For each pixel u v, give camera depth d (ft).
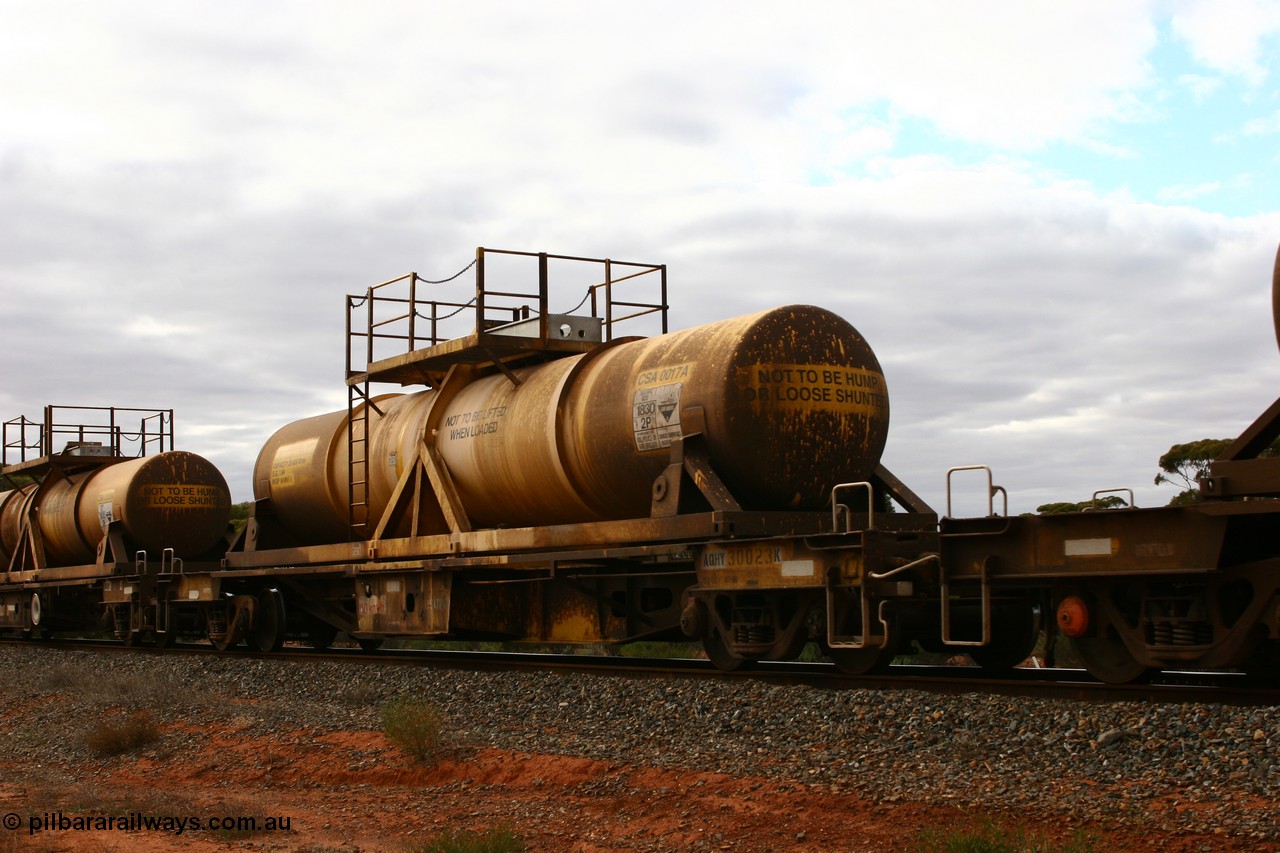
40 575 94.79
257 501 72.08
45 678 60.75
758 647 42.37
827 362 44.75
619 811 28.86
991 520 36.17
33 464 98.68
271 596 69.62
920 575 38.73
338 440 66.69
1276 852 21.43
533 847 26.53
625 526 45.75
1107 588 34.83
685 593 44.60
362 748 38.27
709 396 43.32
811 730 33.94
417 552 56.59
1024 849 22.29
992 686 36.06
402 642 90.99
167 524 85.66
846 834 24.98
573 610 52.47
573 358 52.21
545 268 55.11
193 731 43.93
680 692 40.01
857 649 40.57
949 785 27.20
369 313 63.05
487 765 34.27
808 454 44.09
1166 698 32.81
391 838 28.27
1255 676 36.19
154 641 88.43
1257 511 29.86
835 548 38.52
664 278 56.75
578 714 40.47
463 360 57.16
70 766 41.37
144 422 98.68
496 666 52.70
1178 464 72.28
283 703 48.34
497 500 54.49
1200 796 24.71
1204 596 32.91
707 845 25.35
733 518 41.88
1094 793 25.82
